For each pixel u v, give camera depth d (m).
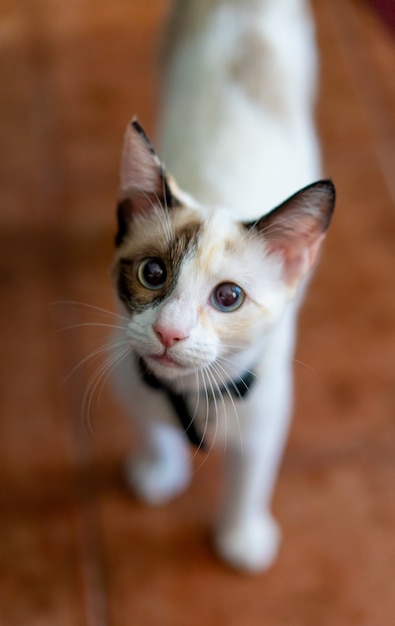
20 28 0.95
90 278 0.77
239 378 0.54
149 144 0.51
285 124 0.63
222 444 0.60
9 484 0.69
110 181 0.83
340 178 0.84
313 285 0.77
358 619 0.65
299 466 0.70
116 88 0.91
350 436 0.71
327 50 0.94
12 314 0.75
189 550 0.67
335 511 0.69
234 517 0.66
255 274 0.51
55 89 0.90
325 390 0.73
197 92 0.63
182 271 0.50
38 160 0.84
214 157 0.60
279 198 0.60
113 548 0.67
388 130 0.88
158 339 0.50
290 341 0.59
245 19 0.65
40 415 0.71
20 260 0.77
